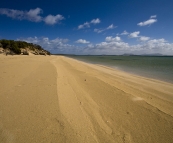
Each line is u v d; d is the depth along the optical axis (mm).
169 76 11172
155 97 5051
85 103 3732
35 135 2068
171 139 2447
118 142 2250
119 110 3533
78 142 2035
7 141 1892
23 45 39656
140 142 2322
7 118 2453
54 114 2723
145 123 2957
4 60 12812
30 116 2574
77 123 2568
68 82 5727
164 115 3404
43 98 3475
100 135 2365
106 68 16703
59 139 2039
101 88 5582
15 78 5270
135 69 16359
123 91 5375
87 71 11203
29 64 10344
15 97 3418
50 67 9258
